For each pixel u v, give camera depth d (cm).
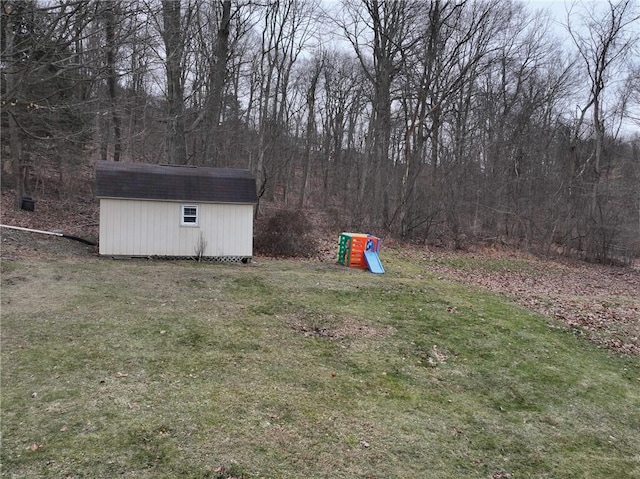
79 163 2138
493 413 545
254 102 2727
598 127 2372
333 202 3253
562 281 1645
